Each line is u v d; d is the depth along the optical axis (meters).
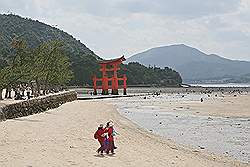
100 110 61.88
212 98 119.00
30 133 25.92
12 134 24.72
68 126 32.81
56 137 25.08
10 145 20.64
